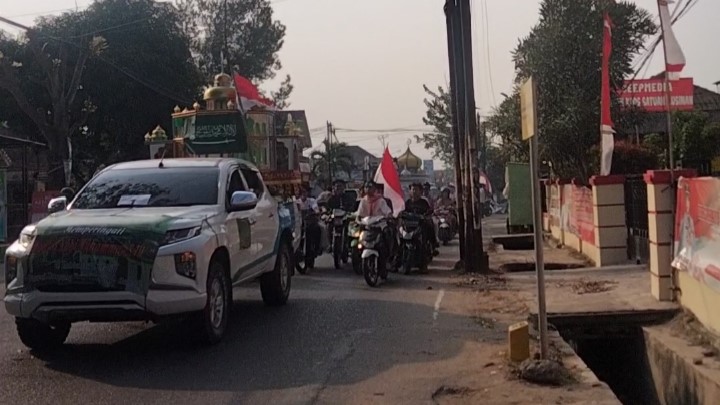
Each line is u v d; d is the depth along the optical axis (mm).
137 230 7699
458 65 15984
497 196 68062
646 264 14430
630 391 9930
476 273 15414
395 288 13414
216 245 8461
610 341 10203
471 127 15375
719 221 8305
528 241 24266
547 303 10891
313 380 7258
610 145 15266
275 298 11297
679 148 28219
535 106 7047
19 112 37625
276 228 11133
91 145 40906
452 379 7242
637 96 29047
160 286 7617
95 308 7590
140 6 39000
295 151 27812
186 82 40031
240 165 10453
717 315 8328
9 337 9203
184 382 7215
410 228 15539
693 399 7617
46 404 6555
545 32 21562
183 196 9141
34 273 7637
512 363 7656
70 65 37031
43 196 26422
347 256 17422
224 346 8672
